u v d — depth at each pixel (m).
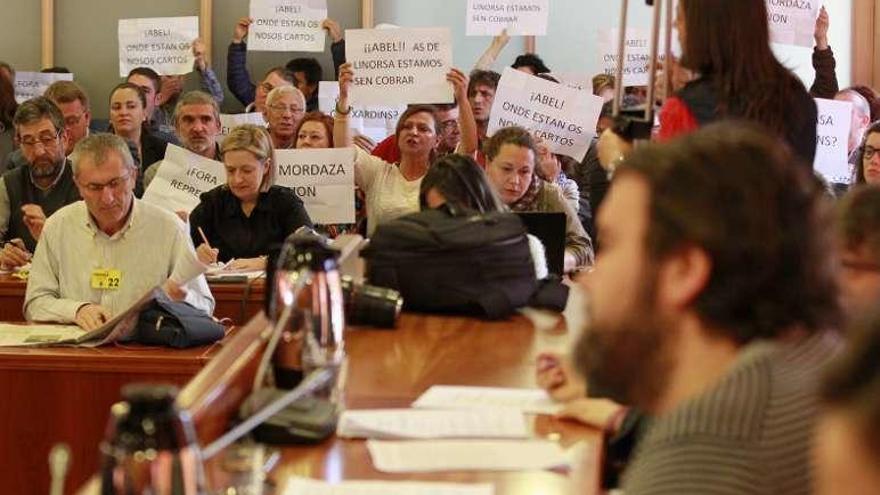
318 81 10.71
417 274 4.34
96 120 11.20
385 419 2.82
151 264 5.62
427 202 4.74
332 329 2.94
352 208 7.61
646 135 3.20
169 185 7.72
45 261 5.67
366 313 4.05
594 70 11.07
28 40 11.30
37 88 10.66
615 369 1.88
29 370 4.86
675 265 1.82
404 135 7.47
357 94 7.91
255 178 7.14
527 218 5.49
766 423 1.68
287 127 8.93
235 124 9.77
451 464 2.54
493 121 7.80
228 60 10.85
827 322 1.83
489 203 4.70
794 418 1.68
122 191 5.55
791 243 1.81
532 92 7.76
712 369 1.82
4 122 10.07
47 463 4.88
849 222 2.89
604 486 2.68
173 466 1.68
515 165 6.57
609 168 3.24
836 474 1.05
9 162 8.62
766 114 3.60
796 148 3.69
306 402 2.75
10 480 4.89
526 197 6.64
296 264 2.95
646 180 1.86
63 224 5.69
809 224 1.84
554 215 5.50
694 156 1.85
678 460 1.70
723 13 3.61
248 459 2.36
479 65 9.20
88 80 11.34
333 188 7.58
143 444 1.68
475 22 9.10
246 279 6.28
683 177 1.83
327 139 8.20
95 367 4.85
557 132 7.75
